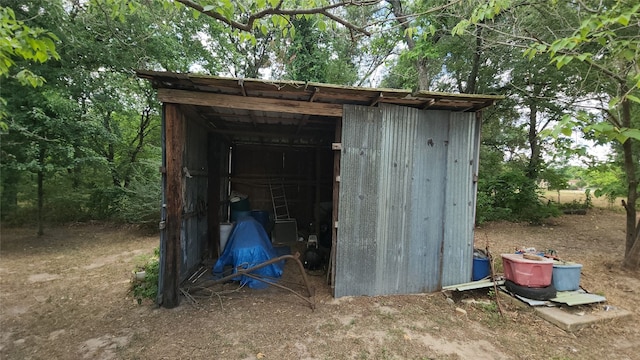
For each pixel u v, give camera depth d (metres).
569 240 7.10
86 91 6.62
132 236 7.66
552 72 7.40
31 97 5.70
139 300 3.67
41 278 4.64
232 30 3.04
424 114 4.02
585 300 3.46
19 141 5.77
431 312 3.53
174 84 3.40
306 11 2.43
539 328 3.17
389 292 4.00
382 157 3.92
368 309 3.58
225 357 2.62
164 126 3.54
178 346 2.79
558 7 4.71
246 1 2.85
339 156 3.97
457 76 10.17
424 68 8.59
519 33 4.32
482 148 11.37
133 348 2.75
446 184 4.10
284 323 3.23
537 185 9.51
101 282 4.46
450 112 4.09
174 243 3.59
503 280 4.06
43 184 7.65
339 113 3.80
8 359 2.60
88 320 3.29
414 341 2.91
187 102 3.46
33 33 2.26
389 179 3.94
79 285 4.34
